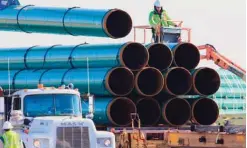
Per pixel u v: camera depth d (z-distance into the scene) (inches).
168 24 4707.2
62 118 3063.5
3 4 4468.5
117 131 4005.9
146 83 4271.7
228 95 6427.2
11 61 4340.6
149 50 4271.7
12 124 3068.4
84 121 3058.6
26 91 3122.5
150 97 4266.7
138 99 4288.9
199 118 4458.7
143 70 4175.7
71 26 4234.7
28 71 4301.2
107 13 4106.8
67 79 4148.6
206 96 4443.9
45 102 3132.4
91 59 4146.2
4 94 3253.0
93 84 4099.4
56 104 3139.8
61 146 3024.1
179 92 4330.7
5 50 4379.9
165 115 4276.6
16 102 3134.8
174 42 4694.9
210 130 3730.3
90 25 4141.2
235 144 3511.3
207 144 3614.7
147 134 4005.9
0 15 4466.0
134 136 3853.3
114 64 4104.3
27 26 4409.5
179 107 4399.6
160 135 4008.4
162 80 4205.2
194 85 4325.8
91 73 4116.6
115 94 4114.2
